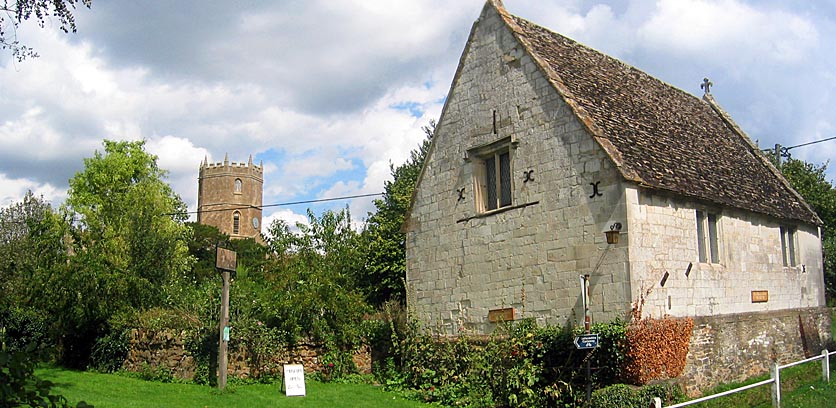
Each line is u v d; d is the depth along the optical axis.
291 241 21.70
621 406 13.24
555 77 17.25
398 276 29.25
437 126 20.75
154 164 46.03
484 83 19.20
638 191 15.41
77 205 42.84
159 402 14.27
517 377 15.65
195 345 17.86
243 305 18.73
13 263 28.67
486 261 18.55
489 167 19.27
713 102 26.34
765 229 20.00
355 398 16.77
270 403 15.25
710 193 17.41
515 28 18.52
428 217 20.73
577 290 15.93
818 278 22.72
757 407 14.66
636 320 14.51
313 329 19.66
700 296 16.59
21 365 6.45
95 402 13.53
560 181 16.62
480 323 18.53
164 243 21.89
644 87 21.77
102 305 19.64
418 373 19.02
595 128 16.08
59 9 12.25
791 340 20.19
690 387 15.44
